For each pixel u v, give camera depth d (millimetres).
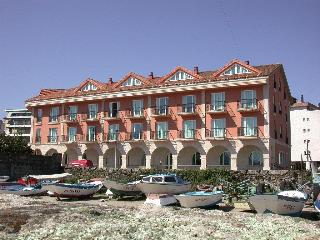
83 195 34344
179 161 52531
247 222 21438
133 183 33469
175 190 31391
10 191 36438
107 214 23297
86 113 60500
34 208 25875
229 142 48719
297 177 39000
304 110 88250
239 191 31906
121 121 57188
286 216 24422
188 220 21234
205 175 43125
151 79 60250
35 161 52094
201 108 51219
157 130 54250
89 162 54406
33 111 65750
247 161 49281
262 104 47781
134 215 22969
